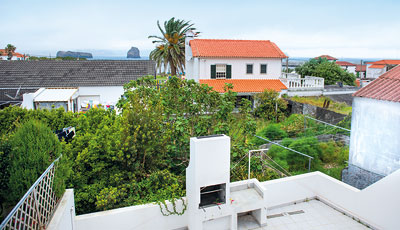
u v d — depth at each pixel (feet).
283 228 24.79
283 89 82.58
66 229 19.27
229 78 83.97
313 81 86.79
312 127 55.06
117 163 28.60
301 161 40.14
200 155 22.22
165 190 25.85
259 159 33.63
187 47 95.40
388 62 214.07
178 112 34.32
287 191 28.45
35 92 66.44
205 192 23.07
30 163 18.28
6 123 34.17
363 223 25.22
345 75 121.70
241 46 88.48
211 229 23.66
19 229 14.05
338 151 42.86
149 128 28.22
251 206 24.23
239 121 35.17
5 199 18.52
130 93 36.63
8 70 83.46
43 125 19.85
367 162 31.73
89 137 28.63
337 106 72.79
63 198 20.24
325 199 29.01
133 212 23.38
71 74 81.71
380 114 29.78
